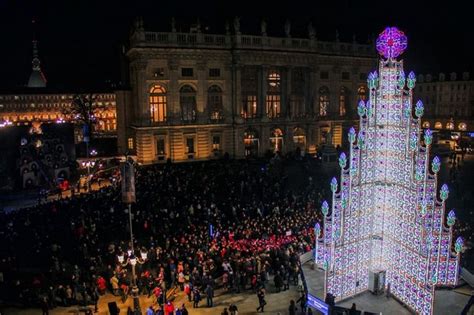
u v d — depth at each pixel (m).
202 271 29.55
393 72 26.02
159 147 69.38
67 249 34.59
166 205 42.25
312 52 77.12
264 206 42.78
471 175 60.16
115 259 32.44
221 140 73.94
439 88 104.50
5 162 62.09
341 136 85.06
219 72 72.44
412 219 25.31
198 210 41.38
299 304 27.39
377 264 28.55
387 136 26.80
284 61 75.81
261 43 73.00
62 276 30.80
